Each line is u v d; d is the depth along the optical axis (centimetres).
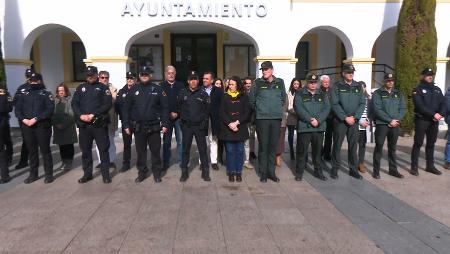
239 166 613
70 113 679
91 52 1050
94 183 605
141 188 576
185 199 523
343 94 619
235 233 410
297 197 533
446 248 377
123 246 380
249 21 1064
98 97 597
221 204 502
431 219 451
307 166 718
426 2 1039
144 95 593
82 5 1042
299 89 666
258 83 611
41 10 1058
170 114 667
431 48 1055
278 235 405
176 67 1354
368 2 1120
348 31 1128
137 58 1340
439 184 599
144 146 607
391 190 568
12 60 1069
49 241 393
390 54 1377
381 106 628
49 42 1305
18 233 413
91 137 609
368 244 385
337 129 625
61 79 1330
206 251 369
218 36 1340
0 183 611
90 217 457
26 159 718
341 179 629
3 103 614
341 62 1378
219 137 613
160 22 1045
